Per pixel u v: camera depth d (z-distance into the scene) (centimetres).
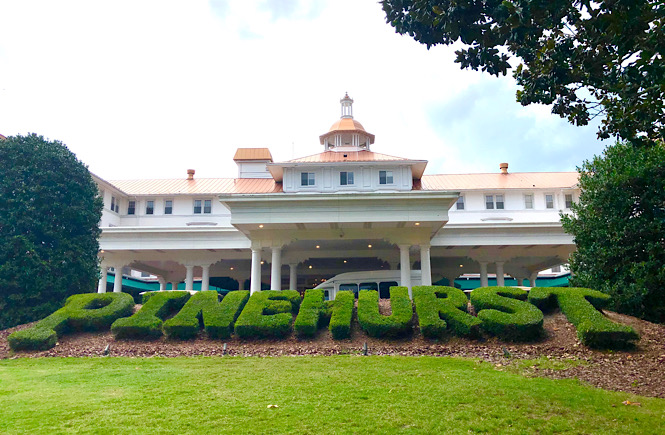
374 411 776
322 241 2853
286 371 1115
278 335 1509
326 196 2272
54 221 1831
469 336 1432
